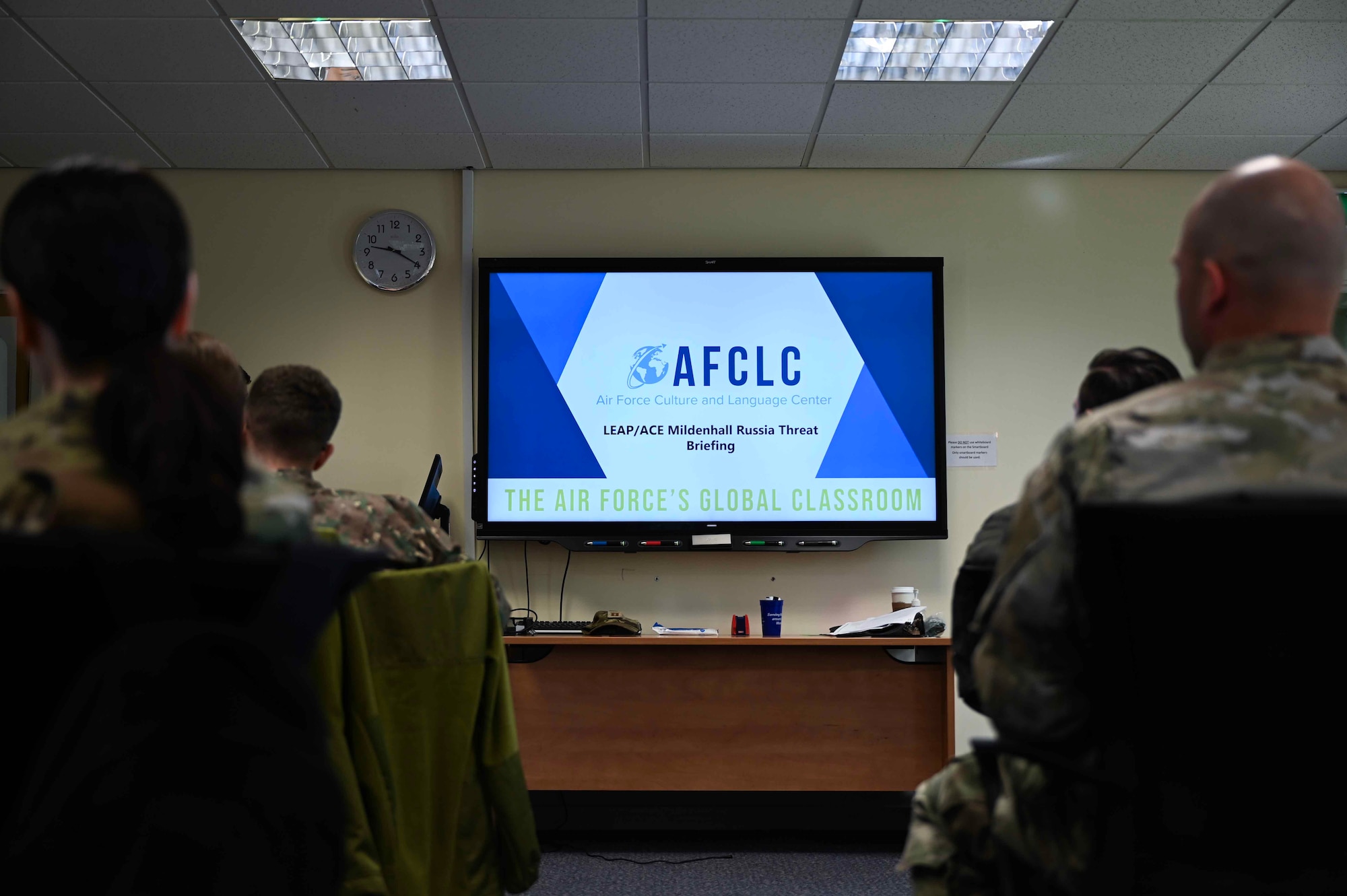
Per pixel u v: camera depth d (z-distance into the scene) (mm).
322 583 846
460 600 1575
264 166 4465
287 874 762
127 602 717
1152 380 1800
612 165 4457
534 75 3688
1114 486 983
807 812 4012
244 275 4469
